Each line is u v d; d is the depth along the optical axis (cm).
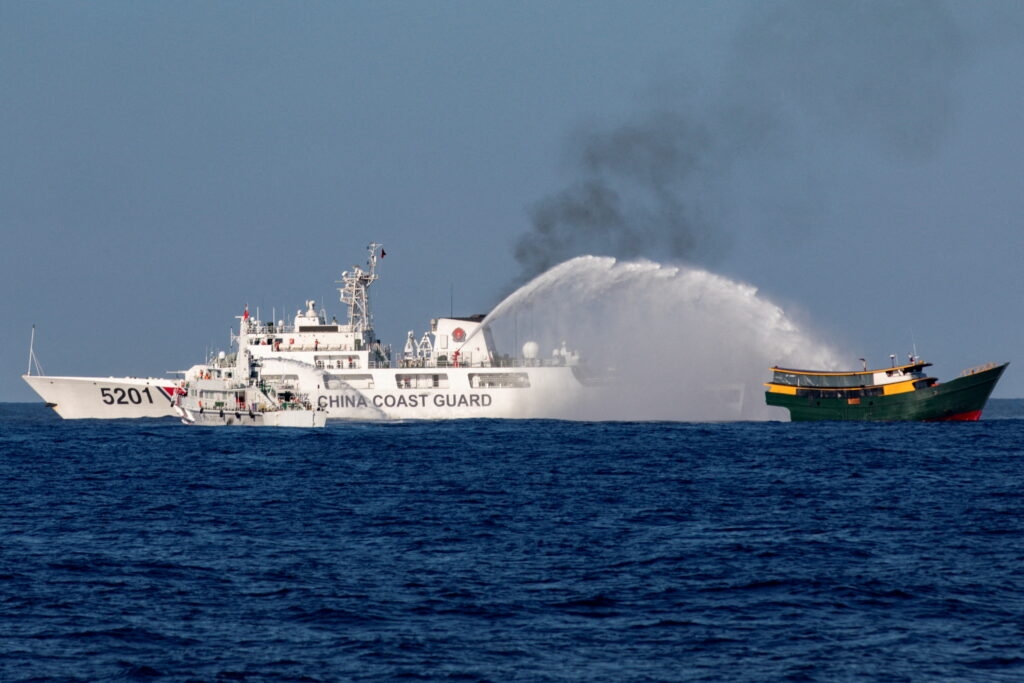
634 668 15712
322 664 15800
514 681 15212
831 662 15925
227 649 16400
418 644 16612
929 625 17550
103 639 16812
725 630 17338
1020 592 19300
